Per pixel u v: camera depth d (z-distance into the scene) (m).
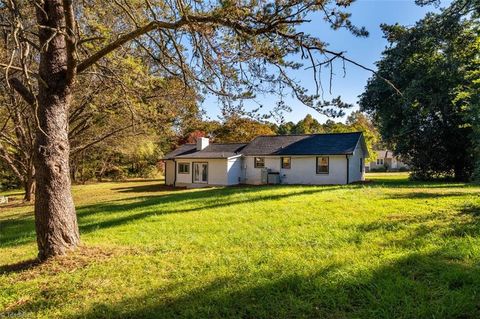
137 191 23.45
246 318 3.43
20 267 5.58
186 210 10.79
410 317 3.19
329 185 20.45
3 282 4.87
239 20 4.84
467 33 15.55
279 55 5.10
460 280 3.85
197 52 5.45
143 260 5.45
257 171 25.98
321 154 23.03
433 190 13.06
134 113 8.61
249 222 8.20
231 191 16.86
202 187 25.34
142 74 7.09
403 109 20.70
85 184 30.75
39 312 3.81
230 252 5.67
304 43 4.82
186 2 5.23
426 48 17.41
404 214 8.02
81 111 15.41
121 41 5.59
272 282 4.15
